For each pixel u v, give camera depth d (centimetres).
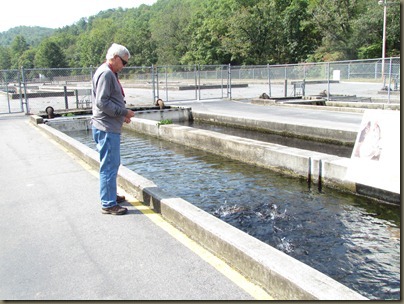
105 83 499
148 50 9788
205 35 7650
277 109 1939
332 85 3478
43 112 2012
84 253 437
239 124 1656
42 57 11850
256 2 7462
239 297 346
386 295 429
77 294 358
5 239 482
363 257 518
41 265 414
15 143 1177
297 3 6706
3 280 387
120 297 351
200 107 2136
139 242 461
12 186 711
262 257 366
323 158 835
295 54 6881
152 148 1291
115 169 546
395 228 614
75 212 564
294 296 330
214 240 430
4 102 3047
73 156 955
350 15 5728
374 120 727
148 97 2973
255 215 673
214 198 764
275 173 940
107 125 525
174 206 513
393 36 5116
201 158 1118
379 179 692
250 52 6994
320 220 650
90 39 12325
